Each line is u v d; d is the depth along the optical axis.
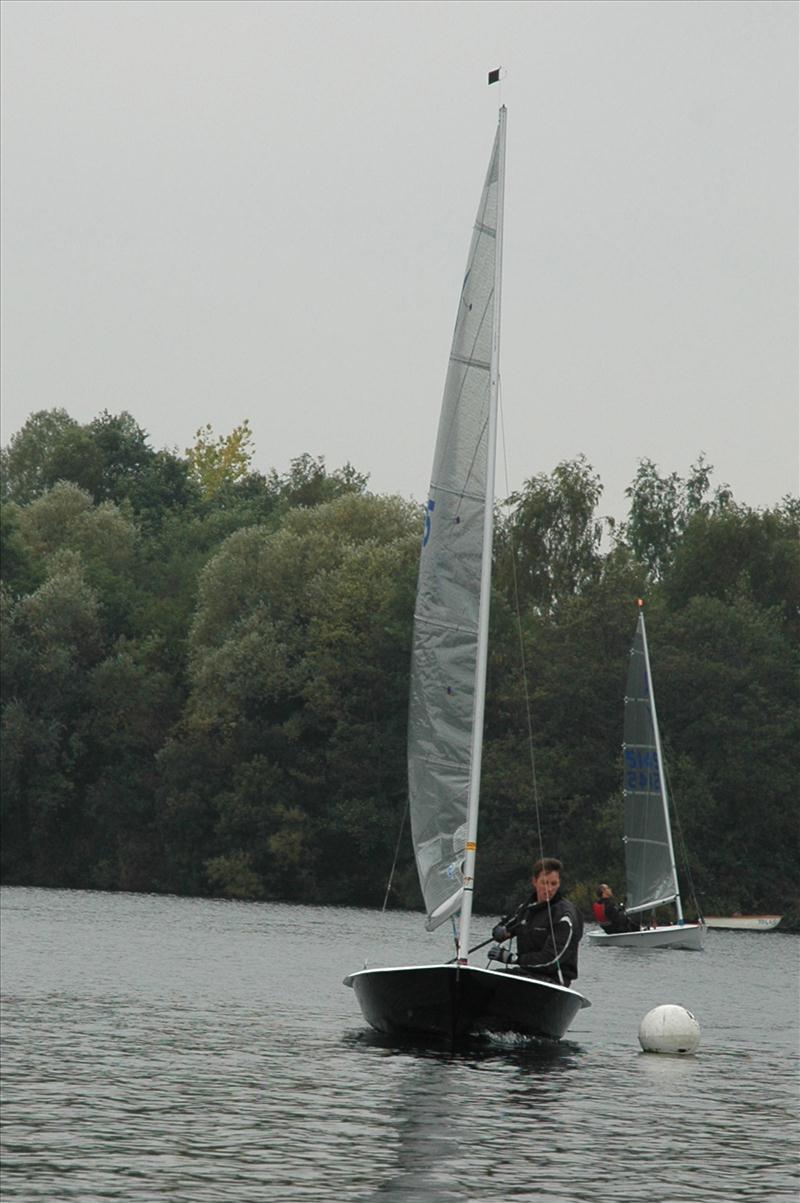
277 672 157.00
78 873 169.62
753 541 164.50
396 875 156.12
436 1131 29.09
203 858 161.75
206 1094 32.84
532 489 175.12
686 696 147.62
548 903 43.84
